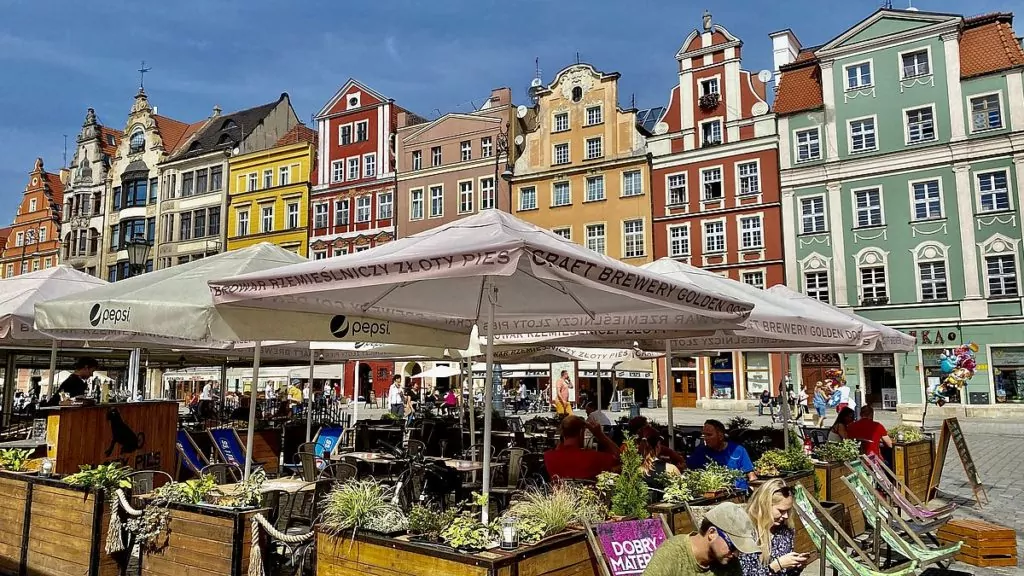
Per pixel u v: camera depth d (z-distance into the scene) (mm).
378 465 10805
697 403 38188
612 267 5137
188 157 54125
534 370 39156
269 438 14383
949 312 32750
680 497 6160
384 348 12062
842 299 35094
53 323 6711
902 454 10953
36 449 9266
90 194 60250
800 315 8344
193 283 6609
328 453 11969
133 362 15828
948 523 8477
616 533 5160
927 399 25406
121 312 6223
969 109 33344
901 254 34125
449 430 15812
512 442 12688
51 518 6262
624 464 5793
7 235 73500
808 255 36125
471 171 44969
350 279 5141
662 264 9000
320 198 49281
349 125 49031
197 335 5883
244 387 43875
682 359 39469
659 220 39812
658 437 8852
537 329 8117
